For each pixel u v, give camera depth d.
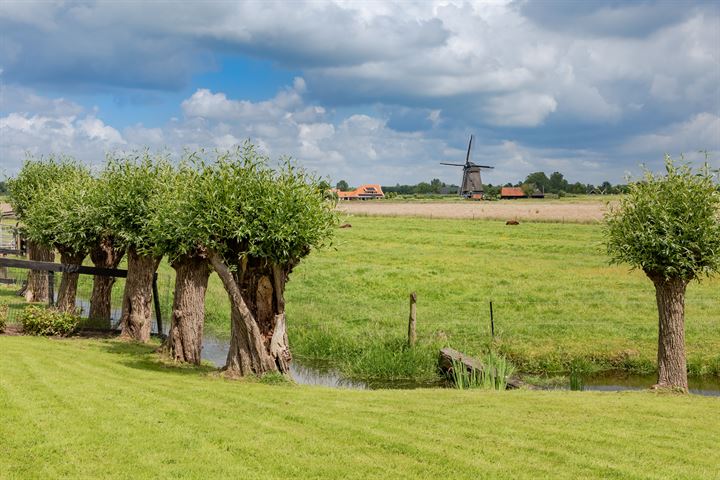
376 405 11.19
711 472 8.05
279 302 13.62
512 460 8.27
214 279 34.56
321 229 13.55
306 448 8.42
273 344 13.54
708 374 18.52
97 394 10.50
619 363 19.33
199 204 13.27
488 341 21.08
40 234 19.28
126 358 14.75
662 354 14.07
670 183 13.83
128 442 8.22
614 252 14.58
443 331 22.36
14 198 26.92
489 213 81.25
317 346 20.84
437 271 36.28
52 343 15.75
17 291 25.03
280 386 12.80
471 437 9.25
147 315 17.89
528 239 50.91
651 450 8.90
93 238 18.22
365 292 30.98
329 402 11.25
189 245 13.81
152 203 16.48
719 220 13.34
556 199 148.25
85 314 22.39
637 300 27.88
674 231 13.60
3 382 10.74
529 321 24.06
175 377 12.88
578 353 19.75
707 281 31.69
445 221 70.12
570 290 30.20
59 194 19.89
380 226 63.91
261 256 13.17
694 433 9.86
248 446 8.38
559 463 8.22
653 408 11.60
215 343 21.47
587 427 10.02
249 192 13.08
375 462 8.01
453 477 7.57
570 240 49.50
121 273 18.06
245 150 13.56
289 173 13.49
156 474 7.25
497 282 32.88
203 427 9.08
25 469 7.17
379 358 18.78
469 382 16.39
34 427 8.51
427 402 11.68
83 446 7.97
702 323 22.92
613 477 7.77
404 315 25.31
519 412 10.97
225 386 12.20
